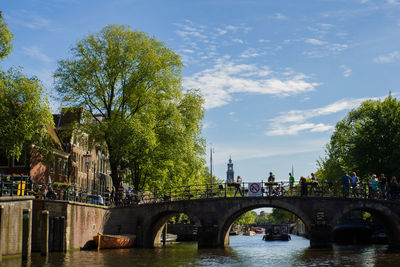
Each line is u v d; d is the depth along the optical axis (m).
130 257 31.03
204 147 47.78
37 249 31.92
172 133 42.38
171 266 26.12
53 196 34.41
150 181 46.41
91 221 37.50
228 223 43.78
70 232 33.97
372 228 49.50
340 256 31.38
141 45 42.28
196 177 49.91
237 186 40.50
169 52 43.72
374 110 53.69
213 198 40.69
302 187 39.62
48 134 38.19
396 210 38.56
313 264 26.81
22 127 33.50
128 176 45.72
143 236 41.59
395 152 48.22
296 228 112.25
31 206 31.28
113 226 41.44
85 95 42.03
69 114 56.16
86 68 41.31
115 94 42.84
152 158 42.06
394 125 51.44
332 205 38.94
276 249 41.50
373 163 52.09
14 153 34.12
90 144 42.19
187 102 46.22
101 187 68.12
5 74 34.44
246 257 32.00
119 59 41.41
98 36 42.50
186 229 64.88
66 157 53.78
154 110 42.97
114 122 39.53
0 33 33.16
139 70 41.69
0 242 23.98
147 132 39.44
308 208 39.19
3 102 33.09
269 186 39.91
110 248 38.31
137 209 42.06
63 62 41.84
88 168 61.59
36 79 35.16
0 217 23.94
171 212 42.44
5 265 24.88
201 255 33.47
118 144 39.28
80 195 37.00
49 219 32.44
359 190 39.72
